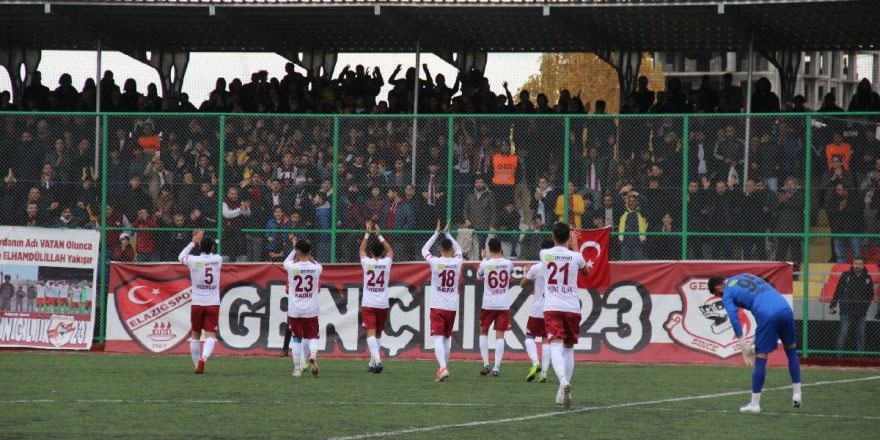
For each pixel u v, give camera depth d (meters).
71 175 32.00
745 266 29.61
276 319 30.98
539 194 30.59
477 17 34.75
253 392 22.30
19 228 31.69
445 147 30.91
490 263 26.16
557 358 20.34
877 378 26.03
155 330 31.27
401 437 16.75
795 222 30.02
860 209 29.84
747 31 34.84
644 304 30.02
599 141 30.53
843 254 29.94
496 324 26.20
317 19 35.50
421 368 27.92
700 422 18.58
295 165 31.36
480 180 30.67
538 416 19.12
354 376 25.70
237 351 30.94
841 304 29.89
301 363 25.50
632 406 20.64
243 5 33.28
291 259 25.38
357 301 30.84
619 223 30.45
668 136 30.41
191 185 31.58
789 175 30.11
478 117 30.84
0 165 32.12
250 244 31.42
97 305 31.77
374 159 31.12
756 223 30.12
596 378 25.92
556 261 20.73
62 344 31.41
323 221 31.22
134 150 31.81
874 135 29.84
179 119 31.73
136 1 33.19
